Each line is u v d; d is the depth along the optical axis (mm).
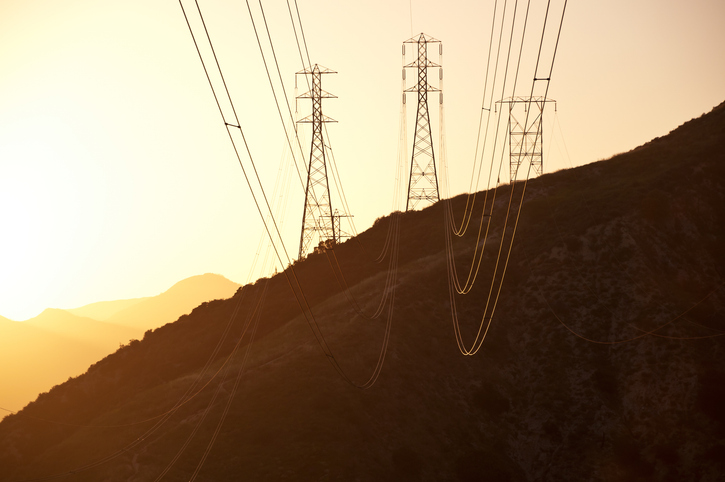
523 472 64438
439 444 64688
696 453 60156
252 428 63094
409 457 61438
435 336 78500
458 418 68375
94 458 63594
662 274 79375
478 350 76438
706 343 69312
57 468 64375
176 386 76375
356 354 73938
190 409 68312
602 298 77938
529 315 80438
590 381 69812
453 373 73812
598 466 62062
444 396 70875
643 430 63844
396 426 65500
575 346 74188
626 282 78562
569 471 62781
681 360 68062
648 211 85438
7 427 81375
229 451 60438
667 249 82000
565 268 83625
